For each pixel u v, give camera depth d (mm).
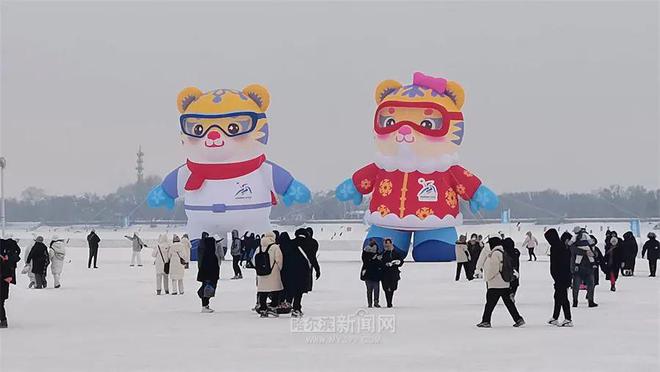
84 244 76188
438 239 43938
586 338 16781
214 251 22547
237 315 21766
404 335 17375
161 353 15172
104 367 13719
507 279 18484
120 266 44875
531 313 21547
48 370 13477
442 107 43094
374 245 23094
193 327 19141
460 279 33906
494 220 104062
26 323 20234
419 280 33469
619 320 19875
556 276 18719
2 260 19375
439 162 42969
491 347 15617
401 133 42750
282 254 20906
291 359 14398
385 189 43406
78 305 24672
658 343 16078
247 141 44188
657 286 30281
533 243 47844
